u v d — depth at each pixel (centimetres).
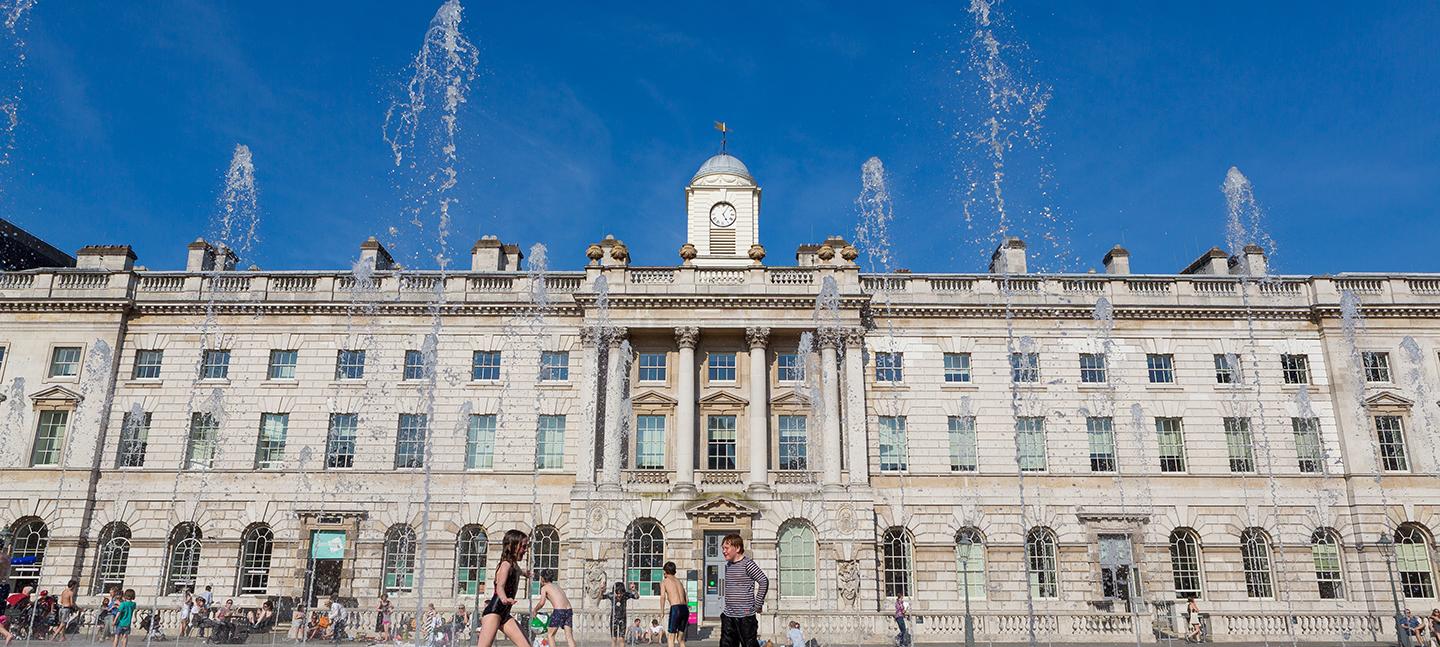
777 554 4247
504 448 4503
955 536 4419
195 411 4556
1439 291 4703
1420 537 4388
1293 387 4612
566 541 4359
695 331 4550
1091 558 4366
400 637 3928
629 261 4741
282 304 4653
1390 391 4522
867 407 4566
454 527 4394
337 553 4341
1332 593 4356
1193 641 3906
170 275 4722
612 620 3666
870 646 3734
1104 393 4616
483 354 4666
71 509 4344
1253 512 4444
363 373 4622
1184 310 4678
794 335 4612
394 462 4494
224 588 4291
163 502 4406
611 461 4366
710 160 5709
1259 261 5022
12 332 4591
